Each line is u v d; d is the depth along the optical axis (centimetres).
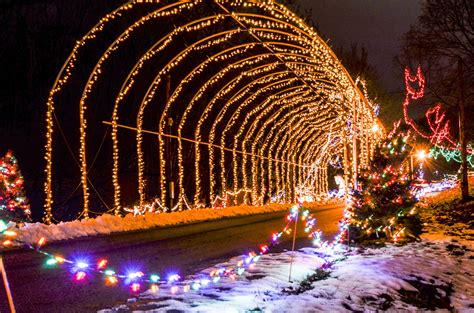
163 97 2689
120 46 2661
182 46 2675
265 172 3441
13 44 2392
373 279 909
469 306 883
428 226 1808
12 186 1405
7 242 486
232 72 2819
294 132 3525
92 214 2342
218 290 764
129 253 1148
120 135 2614
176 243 1334
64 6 2555
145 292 756
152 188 2702
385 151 1395
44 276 872
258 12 2655
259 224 1900
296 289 820
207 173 2925
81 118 1712
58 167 2420
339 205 3419
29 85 2428
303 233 1592
